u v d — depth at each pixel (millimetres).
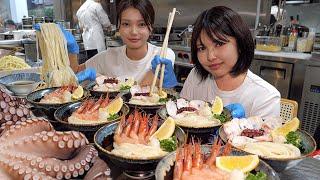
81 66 2051
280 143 851
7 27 4184
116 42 4293
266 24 3613
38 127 769
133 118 1002
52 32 1463
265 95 1239
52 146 710
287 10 3365
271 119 1003
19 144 676
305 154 822
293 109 1368
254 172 716
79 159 690
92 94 1365
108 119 1021
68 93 1250
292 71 2795
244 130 929
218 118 1064
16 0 5230
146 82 1722
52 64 1456
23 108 843
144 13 1603
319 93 2639
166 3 4520
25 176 602
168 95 1385
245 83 1285
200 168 738
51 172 646
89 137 968
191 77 1557
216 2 3998
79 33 4676
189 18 4348
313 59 2629
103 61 2002
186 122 1024
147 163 747
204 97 1435
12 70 1581
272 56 2887
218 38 1069
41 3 5414
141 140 901
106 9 4855
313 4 3139
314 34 3037
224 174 715
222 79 1311
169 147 849
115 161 768
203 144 886
